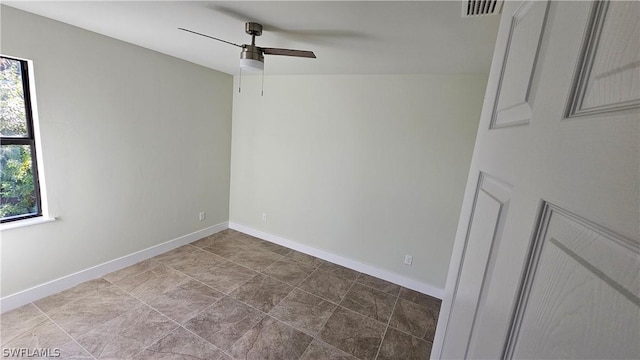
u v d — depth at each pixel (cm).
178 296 255
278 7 155
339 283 298
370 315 251
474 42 178
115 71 256
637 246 24
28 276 225
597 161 31
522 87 59
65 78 225
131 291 256
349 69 278
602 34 34
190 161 347
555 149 41
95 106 247
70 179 239
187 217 357
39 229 227
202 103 348
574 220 35
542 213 43
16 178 217
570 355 33
